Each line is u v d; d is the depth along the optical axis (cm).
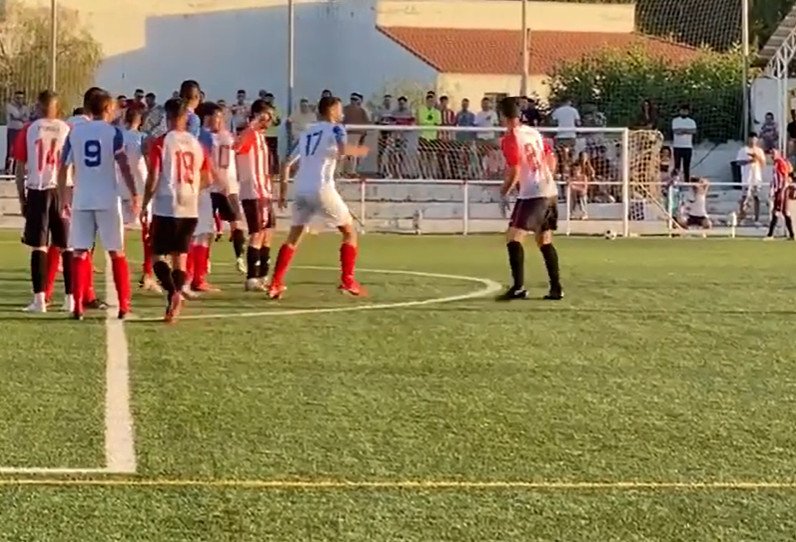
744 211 3177
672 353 1123
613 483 687
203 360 1051
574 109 3350
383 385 955
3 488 660
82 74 3666
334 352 1102
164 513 622
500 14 4591
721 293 1631
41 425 802
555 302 1506
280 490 665
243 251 1861
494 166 3084
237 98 3522
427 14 4472
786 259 2234
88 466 705
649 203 3034
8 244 2425
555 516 627
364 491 666
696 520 623
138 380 956
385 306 1449
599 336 1222
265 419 830
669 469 717
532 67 4331
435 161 3112
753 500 658
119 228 1291
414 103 4022
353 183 3005
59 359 1042
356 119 3250
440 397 912
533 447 765
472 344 1159
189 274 1551
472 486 678
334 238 2759
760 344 1181
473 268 1997
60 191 1301
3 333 1182
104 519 611
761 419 849
